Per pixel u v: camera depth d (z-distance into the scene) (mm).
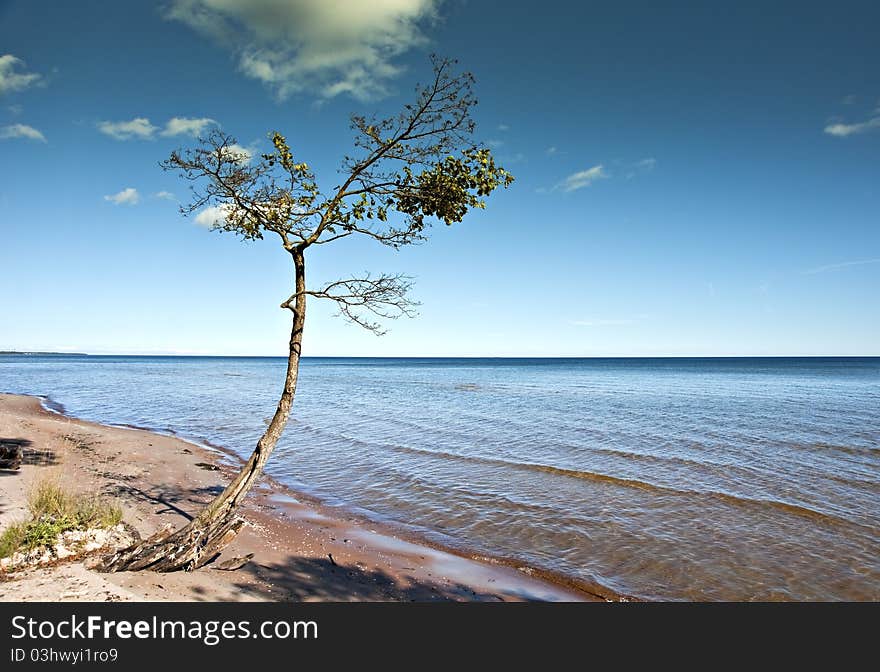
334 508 13438
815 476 16406
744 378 75125
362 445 21562
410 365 181750
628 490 14891
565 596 8727
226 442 22547
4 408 31438
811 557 10398
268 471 17219
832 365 144125
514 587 9062
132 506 11531
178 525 10523
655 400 40625
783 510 13148
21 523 7762
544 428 26109
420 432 24953
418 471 17141
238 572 8422
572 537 11477
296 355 8172
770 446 21141
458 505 13648
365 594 8281
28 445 17328
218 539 7852
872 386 55031
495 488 15133
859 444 21484
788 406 35469
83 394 47062
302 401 40875
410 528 11992
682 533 11672
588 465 17891
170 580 7133
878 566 10000
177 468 16531
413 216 8750
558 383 65062
